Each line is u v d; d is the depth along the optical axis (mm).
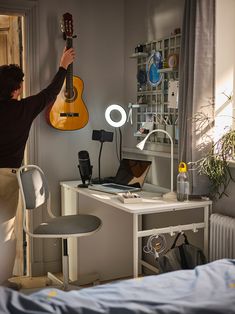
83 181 3412
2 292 1710
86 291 1803
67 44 3451
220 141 2777
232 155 2723
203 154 2820
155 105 3488
